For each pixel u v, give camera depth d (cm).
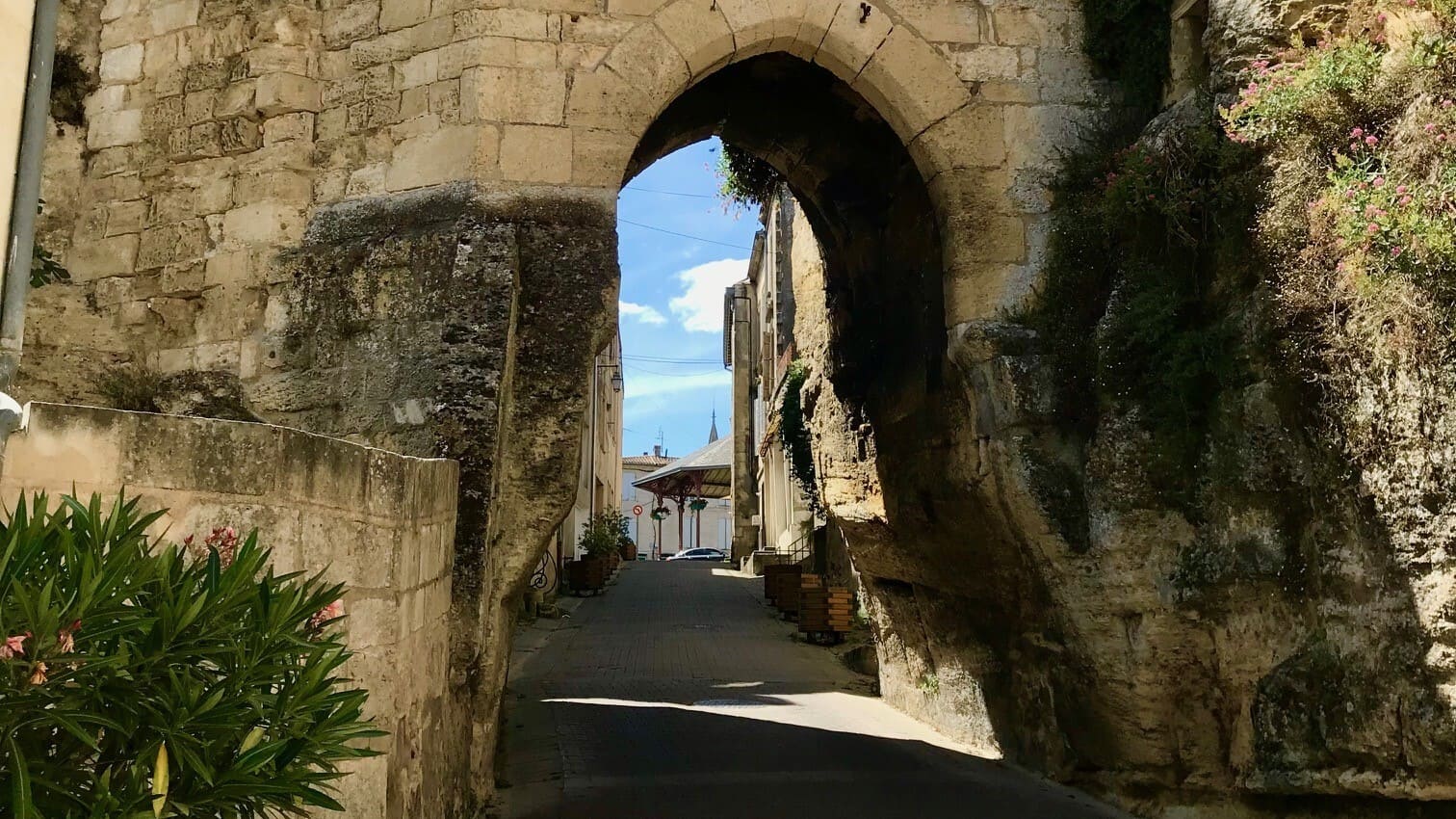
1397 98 511
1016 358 647
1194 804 579
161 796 210
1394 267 467
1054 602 630
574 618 1936
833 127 840
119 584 221
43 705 207
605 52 641
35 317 693
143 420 315
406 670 418
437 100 636
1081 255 661
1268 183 549
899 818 600
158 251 693
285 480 343
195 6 714
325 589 298
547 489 596
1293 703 511
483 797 601
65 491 298
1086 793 653
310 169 670
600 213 624
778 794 652
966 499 703
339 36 680
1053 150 692
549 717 927
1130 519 587
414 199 631
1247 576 543
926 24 689
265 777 236
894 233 846
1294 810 529
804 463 1753
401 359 602
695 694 1081
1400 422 462
